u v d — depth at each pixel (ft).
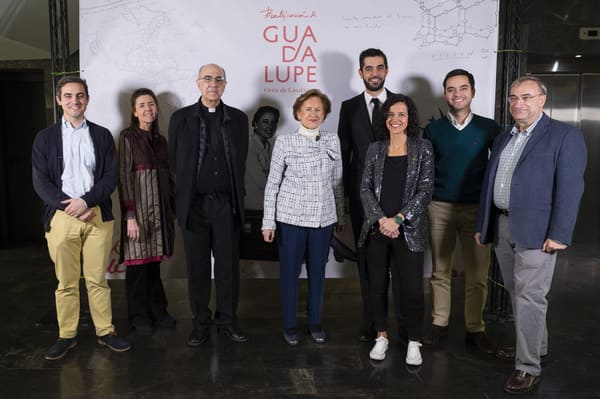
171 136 10.34
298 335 10.71
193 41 11.89
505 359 9.95
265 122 12.12
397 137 9.47
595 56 17.43
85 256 10.00
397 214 9.23
